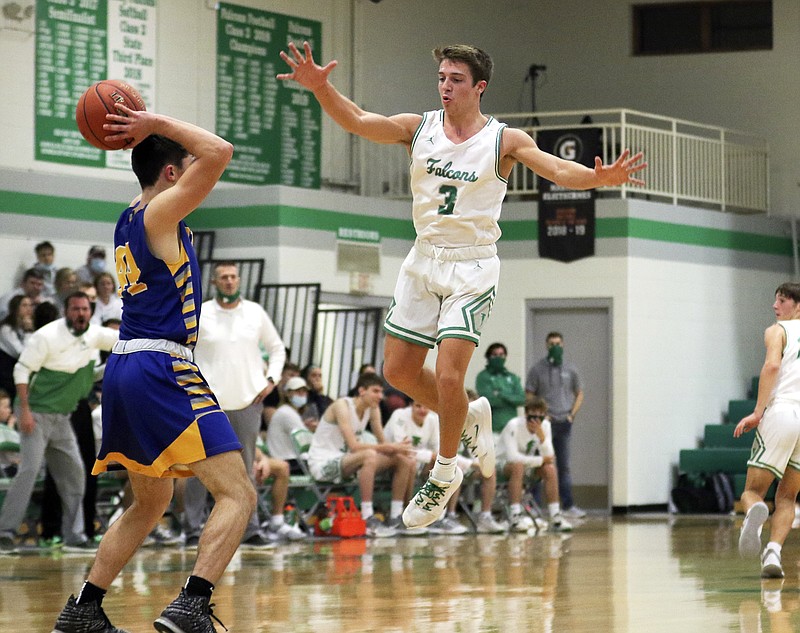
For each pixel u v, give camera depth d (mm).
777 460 13125
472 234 8766
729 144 31359
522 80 34812
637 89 34625
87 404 17781
